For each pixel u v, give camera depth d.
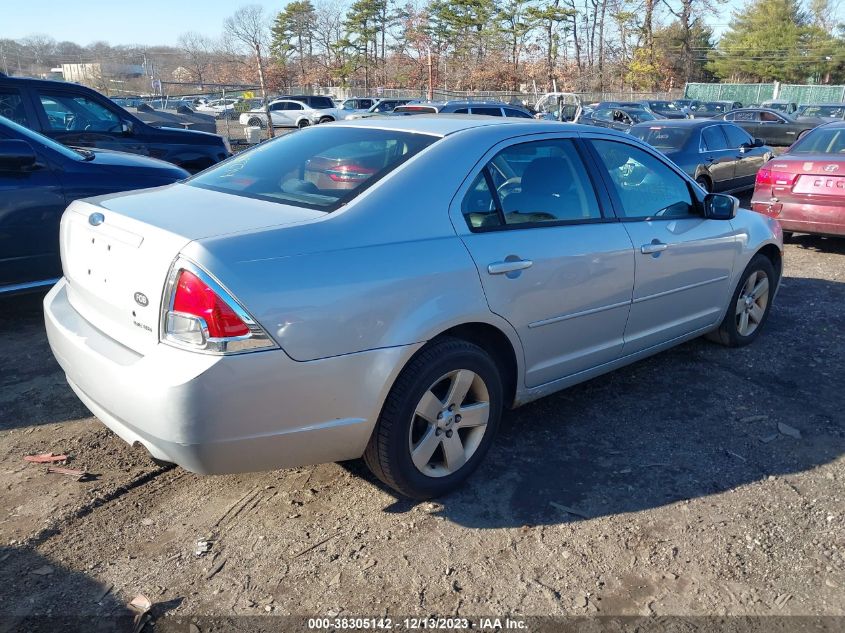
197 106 39.53
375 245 2.75
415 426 3.01
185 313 2.41
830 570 2.73
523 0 57.19
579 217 3.58
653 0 58.19
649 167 4.11
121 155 5.96
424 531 2.92
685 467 3.45
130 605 2.47
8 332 5.10
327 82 65.75
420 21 60.16
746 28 71.44
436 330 2.84
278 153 3.53
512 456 3.52
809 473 3.42
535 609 2.51
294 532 2.89
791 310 5.98
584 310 3.55
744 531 2.96
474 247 3.03
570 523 2.99
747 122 25.61
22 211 4.91
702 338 5.20
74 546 2.77
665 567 2.73
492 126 3.41
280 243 2.55
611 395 4.24
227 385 2.40
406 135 3.31
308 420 2.61
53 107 7.97
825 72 68.31
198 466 2.51
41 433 3.65
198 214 2.80
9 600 2.48
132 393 2.48
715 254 4.40
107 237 2.81
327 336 2.56
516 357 3.31
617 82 61.25
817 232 7.75
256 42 36.66
